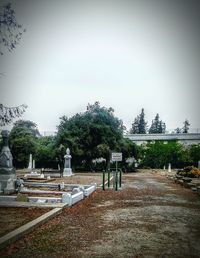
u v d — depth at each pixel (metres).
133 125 107.31
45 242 6.70
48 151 49.28
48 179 25.86
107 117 46.53
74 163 46.38
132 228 8.26
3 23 9.50
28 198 12.16
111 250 6.24
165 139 70.69
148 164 60.56
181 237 7.36
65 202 11.47
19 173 35.44
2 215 9.27
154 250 6.28
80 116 46.72
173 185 23.20
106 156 44.75
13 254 5.82
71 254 5.94
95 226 8.44
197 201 14.05
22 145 51.22
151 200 14.08
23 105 10.18
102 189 18.83
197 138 70.44
